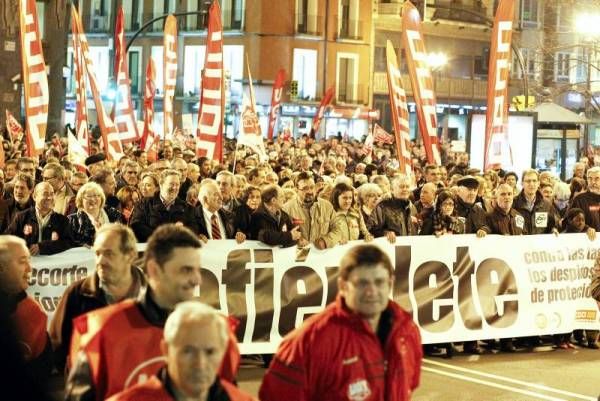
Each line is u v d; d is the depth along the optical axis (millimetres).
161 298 5594
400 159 17984
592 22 57000
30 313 6500
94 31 76812
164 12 73625
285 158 26500
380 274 5629
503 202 14203
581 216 14844
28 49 16516
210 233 12430
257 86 69000
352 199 12914
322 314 5750
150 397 4887
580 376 12586
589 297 14602
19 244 6516
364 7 72125
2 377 3875
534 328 14148
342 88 71625
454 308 13570
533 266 14172
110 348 5480
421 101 17953
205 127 18906
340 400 5652
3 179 14312
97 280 6699
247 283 12320
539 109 40906
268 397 5742
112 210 12484
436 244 13484
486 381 12125
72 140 18625
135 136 25359
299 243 12539
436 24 72812
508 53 18453
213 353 4773
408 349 5828
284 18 69500
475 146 30594
